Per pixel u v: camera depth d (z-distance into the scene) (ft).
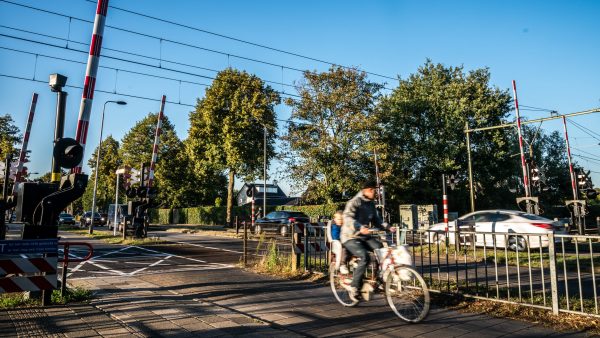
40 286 18.88
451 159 110.93
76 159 20.71
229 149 114.62
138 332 15.14
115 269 32.86
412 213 80.69
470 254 36.60
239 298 21.58
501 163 117.08
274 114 119.85
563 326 15.60
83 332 15.14
